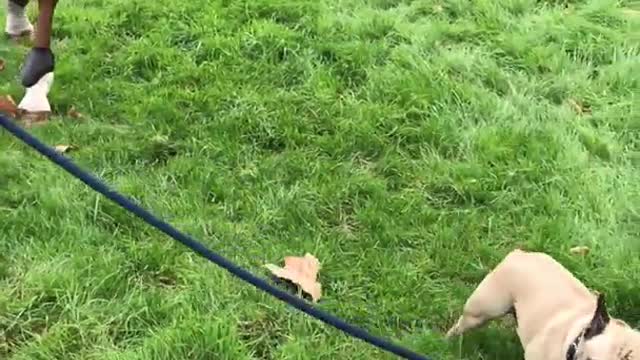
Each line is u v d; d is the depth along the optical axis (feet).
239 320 6.68
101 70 9.64
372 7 11.44
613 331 5.29
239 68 9.75
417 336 6.69
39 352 6.25
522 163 8.47
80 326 6.45
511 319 6.95
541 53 10.36
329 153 8.59
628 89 9.91
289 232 7.62
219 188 7.97
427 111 9.19
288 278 7.00
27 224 7.30
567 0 11.82
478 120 9.22
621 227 7.96
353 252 7.47
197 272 7.00
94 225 7.44
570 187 8.25
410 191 8.17
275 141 8.69
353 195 8.07
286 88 9.55
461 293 7.13
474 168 8.41
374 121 8.98
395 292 7.09
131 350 6.25
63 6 10.78
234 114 8.90
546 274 6.26
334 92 9.41
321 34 10.48
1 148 8.20
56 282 6.75
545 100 9.67
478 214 7.95
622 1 11.89
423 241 7.63
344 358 6.44
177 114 8.89
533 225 7.79
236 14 10.76
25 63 8.80
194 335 6.29
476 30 10.83
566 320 5.87
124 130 8.69
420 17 11.21
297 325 6.67
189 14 10.71
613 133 9.13
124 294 6.82
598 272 7.37
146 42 10.08
